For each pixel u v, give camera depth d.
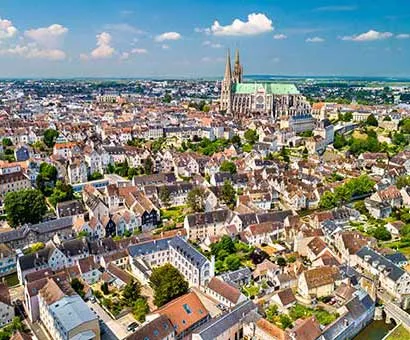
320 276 148.75
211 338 114.38
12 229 197.25
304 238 180.12
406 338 125.62
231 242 175.12
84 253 167.50
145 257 169.50
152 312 127.56
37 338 125.06
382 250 174.25
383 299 146.75
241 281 152.75
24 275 152.25
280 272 159.00
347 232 185.50
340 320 125.62
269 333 117.25
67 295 127.44
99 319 133.00
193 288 153.50
